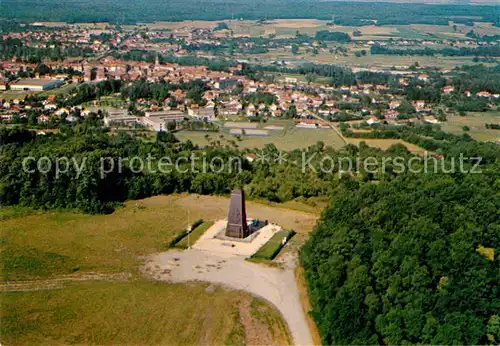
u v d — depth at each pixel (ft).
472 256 566.36
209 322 568.00
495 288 538.06
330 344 529.04
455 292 533.96
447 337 497.46
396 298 545.85
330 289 566.36
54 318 570.05
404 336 517.14
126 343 533.14
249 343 536.42
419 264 570.87
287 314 586.45
